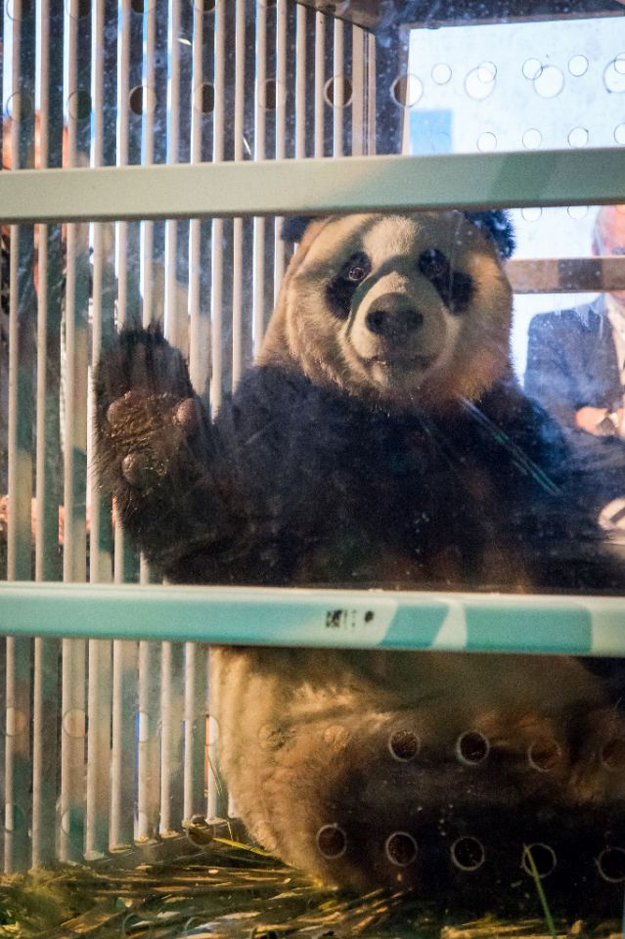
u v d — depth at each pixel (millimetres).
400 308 2980
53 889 2404
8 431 2756
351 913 2305
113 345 2867
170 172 1501
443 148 2363
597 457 3043
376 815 2490
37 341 2676
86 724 2768
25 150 2672
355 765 2549
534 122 2402
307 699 2643
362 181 1465
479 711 2543
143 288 2986
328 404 3064
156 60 2738
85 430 2945
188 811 2891
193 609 1453
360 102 2719
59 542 2816
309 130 2906
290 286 3189
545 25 2369
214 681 2770
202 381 3111
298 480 2928
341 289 3105
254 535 2883
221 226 3051
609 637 1385
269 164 1485
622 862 2381
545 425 3088
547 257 3148
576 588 2910
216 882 2480
